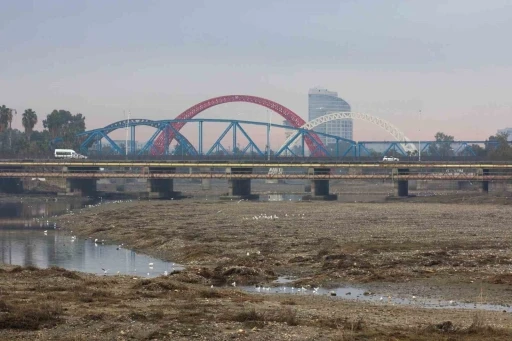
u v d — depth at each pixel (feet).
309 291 218.38
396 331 151.23
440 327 155.02
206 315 165.07
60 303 179.01
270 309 174.81
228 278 240.94
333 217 483.51
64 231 454.40
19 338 143.84
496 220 447.83
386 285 224.94
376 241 331.98
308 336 145.18
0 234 433.89
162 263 299.79
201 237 366.22
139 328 151.12
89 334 146.92
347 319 163.02
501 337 146.51
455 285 221.87
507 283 222.48
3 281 223.10
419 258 271.90
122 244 376.07
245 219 475.72
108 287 214.28
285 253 300.40
